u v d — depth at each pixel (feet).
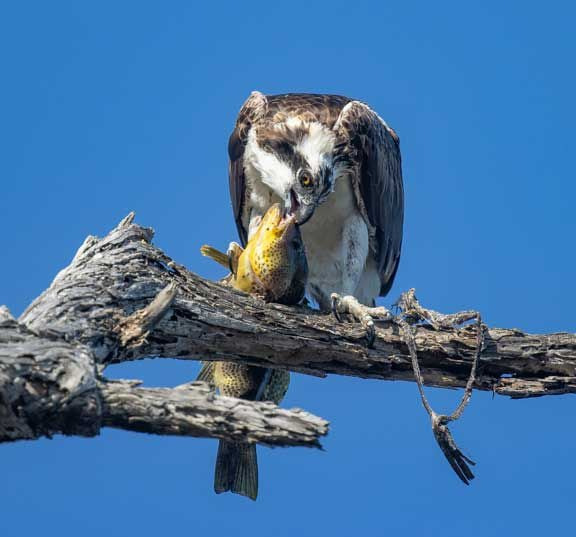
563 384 36.73
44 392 22.65
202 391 23.67
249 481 37.42
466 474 31.96
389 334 35.70
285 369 35.06
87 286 30.17
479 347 35.29
